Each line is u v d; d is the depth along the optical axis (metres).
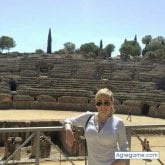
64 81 76.81
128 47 134.75
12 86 78.62
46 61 90.00
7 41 152.38
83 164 16.61
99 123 7.39
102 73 82.56
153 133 43.16
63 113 62.94
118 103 67.44
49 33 142.75
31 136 9.23
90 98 68.56
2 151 38.09
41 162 18.14
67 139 7.60
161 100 66.25
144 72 80.25
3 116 55.12
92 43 140.62
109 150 7.23
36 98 69.81
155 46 130.25
